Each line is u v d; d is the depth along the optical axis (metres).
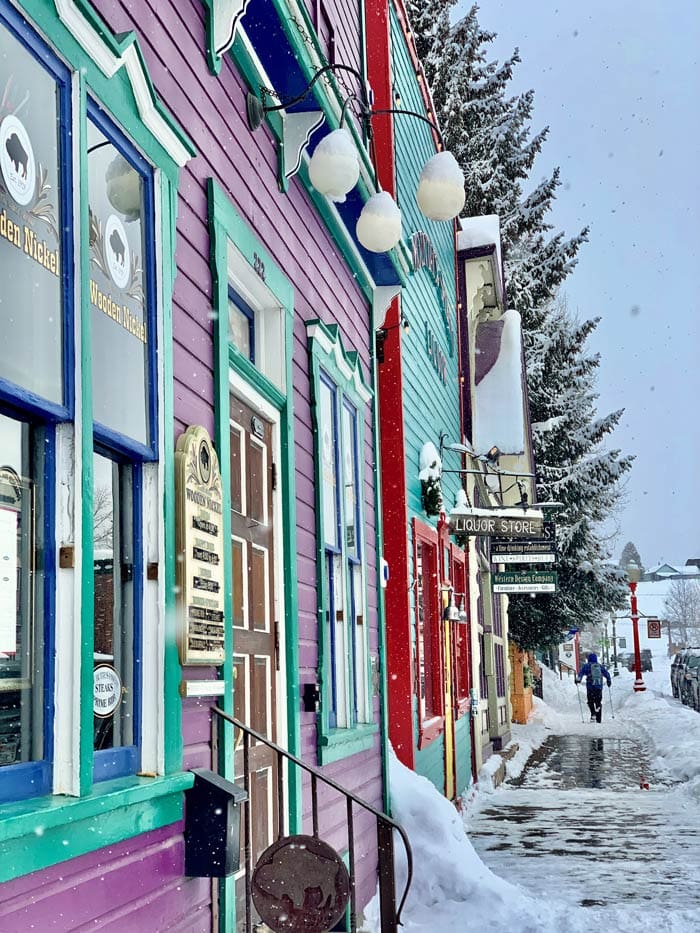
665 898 8.10
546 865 9.49
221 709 4.63
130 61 3.92
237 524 5.41
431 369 13.76
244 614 5.45
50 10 3.35
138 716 3.96
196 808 4.14
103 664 3.83
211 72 5.10
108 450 3.91
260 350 6.14
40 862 3.00
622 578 29.25
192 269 4.73
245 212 5.60
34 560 3.31
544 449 29.05
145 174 4.18
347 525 7.98
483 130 29.89
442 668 12.81
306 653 6.47
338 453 7.60
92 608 3.39
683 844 10.54
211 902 4.42
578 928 7.03
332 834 6.78
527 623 28.83
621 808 13.30
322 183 5.77
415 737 10.59
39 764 3.21
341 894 4.50
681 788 15.11
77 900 3.27
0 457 3.15
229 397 5.14
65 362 3.39
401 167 12.01
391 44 11.77
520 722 29.06
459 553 15.56
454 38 27.73
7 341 3.05
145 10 4.32
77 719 3.27
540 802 14.11
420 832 8.29
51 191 3.38
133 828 3.63
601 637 80.94
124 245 3.96
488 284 18.56
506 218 29.88
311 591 6.68
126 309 3.94
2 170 3.06
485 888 7.73
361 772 7.75
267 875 4.49
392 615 10.57
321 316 7.41
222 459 4.82
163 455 4.11
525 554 19.53
